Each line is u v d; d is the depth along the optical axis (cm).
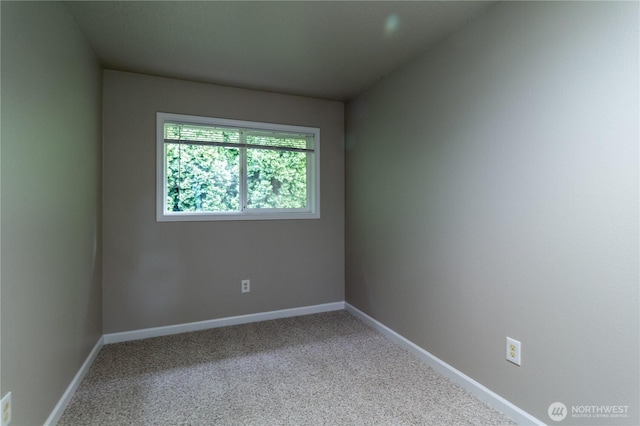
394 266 260
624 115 120
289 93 309
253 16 183
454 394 186
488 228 176
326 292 334
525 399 157
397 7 174
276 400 180
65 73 175
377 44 215
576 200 135
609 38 123
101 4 171
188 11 179
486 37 176
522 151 157
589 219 131
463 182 192
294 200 327
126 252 261
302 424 160
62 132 171
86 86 210
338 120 335
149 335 268
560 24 140
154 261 270
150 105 266
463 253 193
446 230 206
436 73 213
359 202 311
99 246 243
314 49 222
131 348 246
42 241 147
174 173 280
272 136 314
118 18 185
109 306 256
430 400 180
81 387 192
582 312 134
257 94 301
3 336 117
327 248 334
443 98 207
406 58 235
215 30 198
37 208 143
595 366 130
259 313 308
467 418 164
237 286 299
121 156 258
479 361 183
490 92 174
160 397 183
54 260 160
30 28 137
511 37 162
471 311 188
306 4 172
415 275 236
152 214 268
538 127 150
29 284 136
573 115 136
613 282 124
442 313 210
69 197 180
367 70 256
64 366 172
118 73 257
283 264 317
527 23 154
